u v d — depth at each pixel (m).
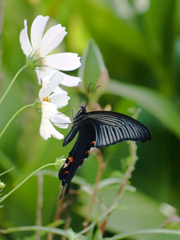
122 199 1.37
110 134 1.23
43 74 1.20
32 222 1.36
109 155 1.41
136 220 1.34
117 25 1.58
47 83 1.18
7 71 1.51
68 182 1.20
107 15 1.57
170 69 1.64
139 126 1.21
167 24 1.61
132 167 1.27
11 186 1.36
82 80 1.29
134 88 1.42
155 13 1.61
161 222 1.34
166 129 1.46
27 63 1.20
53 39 1.20
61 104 1.19
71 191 1.32
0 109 1.45
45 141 1.37
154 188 1.43
